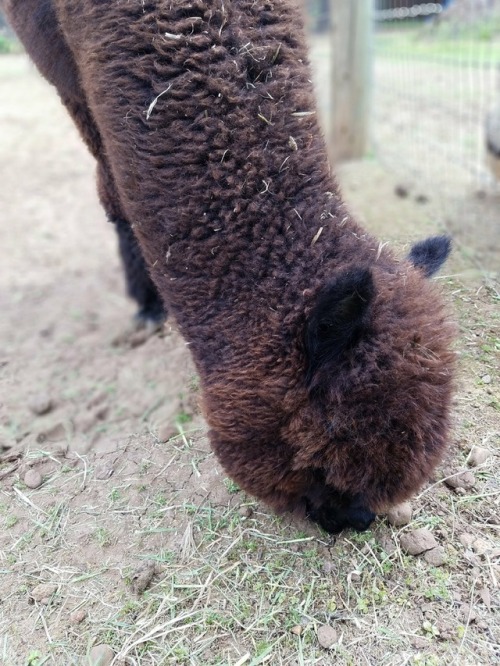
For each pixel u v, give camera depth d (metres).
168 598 0.58
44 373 1.06
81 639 0.56
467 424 0.70
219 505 0.67
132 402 0.92
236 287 0.52
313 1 2.98
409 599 0.55
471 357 0.77
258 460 0.53
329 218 0.53
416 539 0.59
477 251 1.07
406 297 0.49
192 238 0.53
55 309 1.33
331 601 0.56
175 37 0.54
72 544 0.66
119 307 1.32
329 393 0.47
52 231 1.74
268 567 0.60
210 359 0.54
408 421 0.47
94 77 0.59
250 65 0.54
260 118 0.53
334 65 1.74
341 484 0.50
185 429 0.80
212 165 0.52
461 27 2.88
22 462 0.79
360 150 1.83
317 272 0.50
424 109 2.32
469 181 1.57
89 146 0.83
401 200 1.41
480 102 2.26
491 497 0.63
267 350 0.50
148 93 0.55
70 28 0.64
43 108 2.89
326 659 0.52
